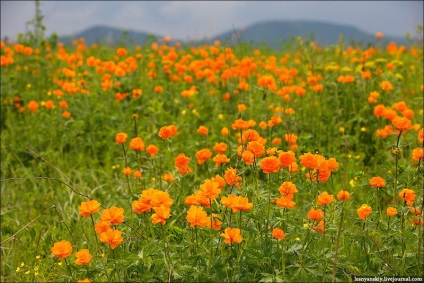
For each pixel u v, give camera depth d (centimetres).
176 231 347
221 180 332
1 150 630
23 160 634
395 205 341
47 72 921
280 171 370
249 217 320
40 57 912
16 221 495
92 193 535
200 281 300
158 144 594
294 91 686
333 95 703
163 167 551
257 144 339
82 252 296
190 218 289
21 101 779
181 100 762
